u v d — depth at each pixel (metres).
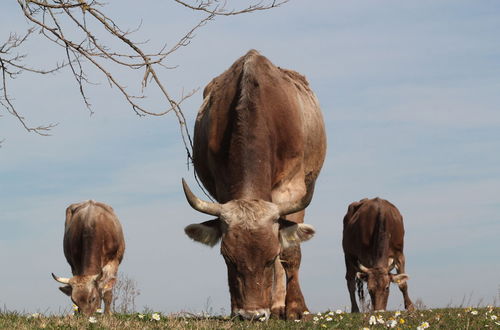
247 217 11.02
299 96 14.02
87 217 22.33
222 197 12.73
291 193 12.95
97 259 22.06
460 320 11.66
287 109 12.98
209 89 14.92
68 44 11.27
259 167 12.02
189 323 10.30
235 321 10.58
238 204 11.24
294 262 13.42
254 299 10.71
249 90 12.45
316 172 14.59
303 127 13.49
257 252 10.80
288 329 10.30
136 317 11.63
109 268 22.62
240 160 12.04
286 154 12.86
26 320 11.14
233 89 12.89
